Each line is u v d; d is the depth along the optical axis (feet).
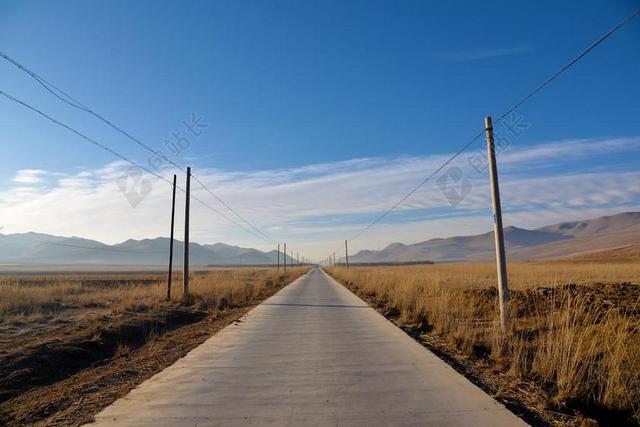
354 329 43.55
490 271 182.50
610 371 21.77
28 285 121.90
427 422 17.57
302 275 297.33
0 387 27.32
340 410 19.13
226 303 80.43
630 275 127.24
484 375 25.86
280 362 28.99
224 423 17.89
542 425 18.15
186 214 87.71
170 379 25.21
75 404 22.90
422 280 85.40
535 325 40.14
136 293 88.74
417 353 31.22
